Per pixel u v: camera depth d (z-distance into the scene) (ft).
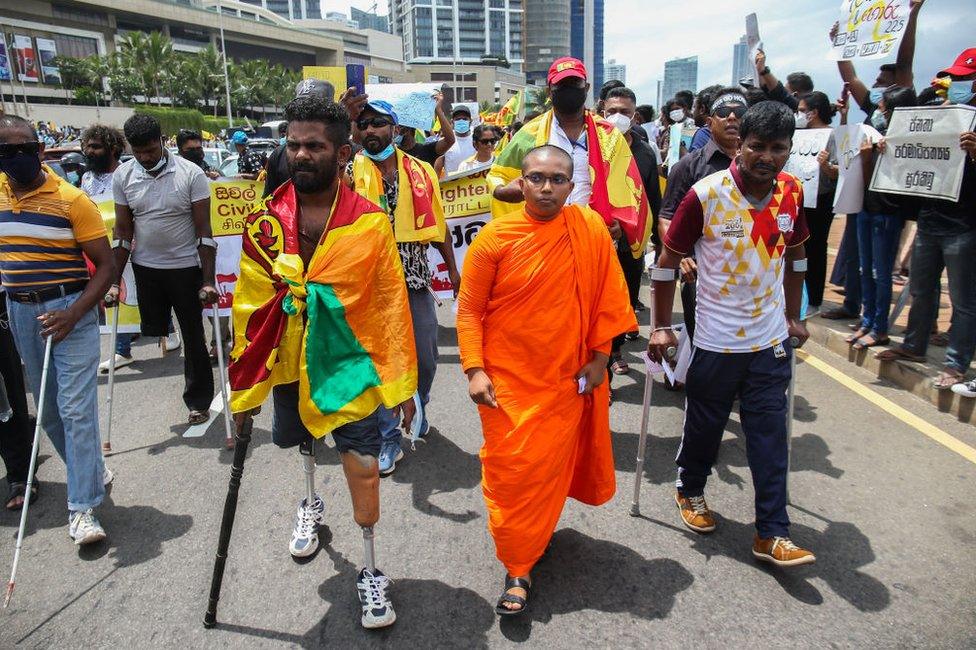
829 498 11.23
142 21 276.62
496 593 9.21
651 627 8.42
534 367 8.39
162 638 8.54
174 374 19.31
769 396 9.41
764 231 9.16
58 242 10.57
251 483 12.52
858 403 15.12
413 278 12.76
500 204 12.91
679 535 10.38
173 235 14.35
